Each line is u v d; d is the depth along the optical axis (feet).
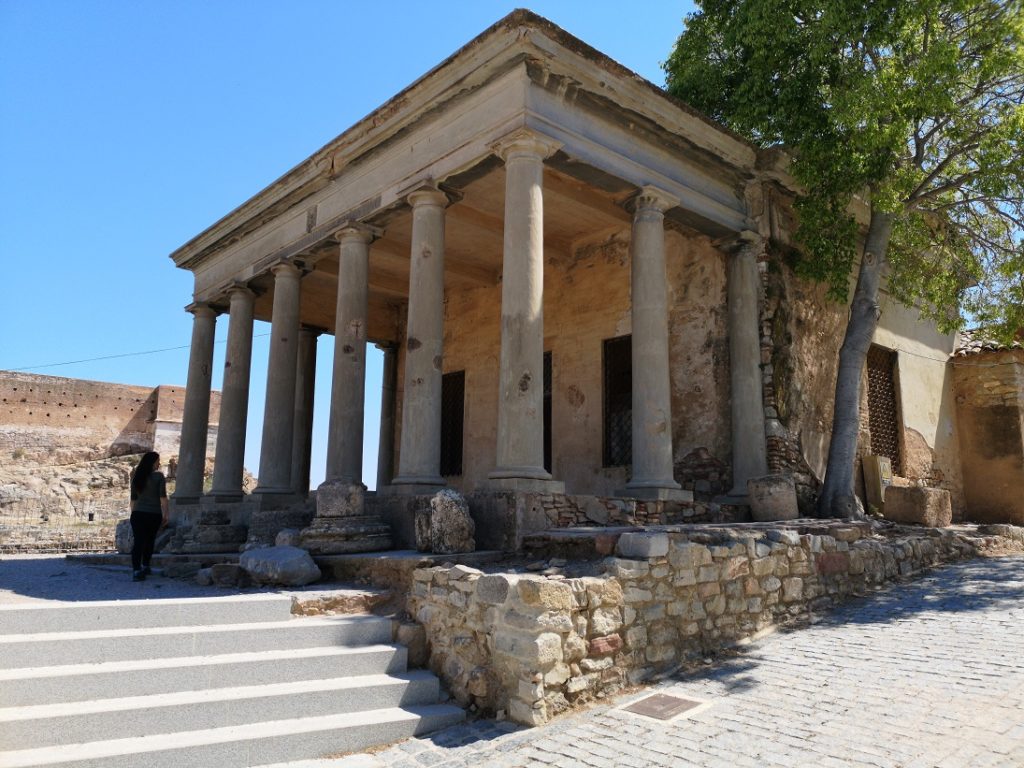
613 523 30.81
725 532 24.62
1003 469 55.36
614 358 46.60
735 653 21.97
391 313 65.51
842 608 26.66
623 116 35.55
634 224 36.94
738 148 40.47
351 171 41.86
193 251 56.13
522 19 30.73
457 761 15.79
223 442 49.75
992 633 21.90
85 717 15.62
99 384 131.34
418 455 33.60
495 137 32.63
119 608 19.42
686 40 47.09
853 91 35.68
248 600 21.17
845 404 39.24
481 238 49.73
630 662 19.72
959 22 40.65
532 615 17.90
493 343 55.26
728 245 41.52
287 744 16.30
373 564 26.18
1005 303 45.42
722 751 14.84
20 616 18.39
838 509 37.86
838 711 16.49
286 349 45.78
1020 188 38.96
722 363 41.37
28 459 122.52
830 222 40.16
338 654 19.49
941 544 34.91
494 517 27.91
